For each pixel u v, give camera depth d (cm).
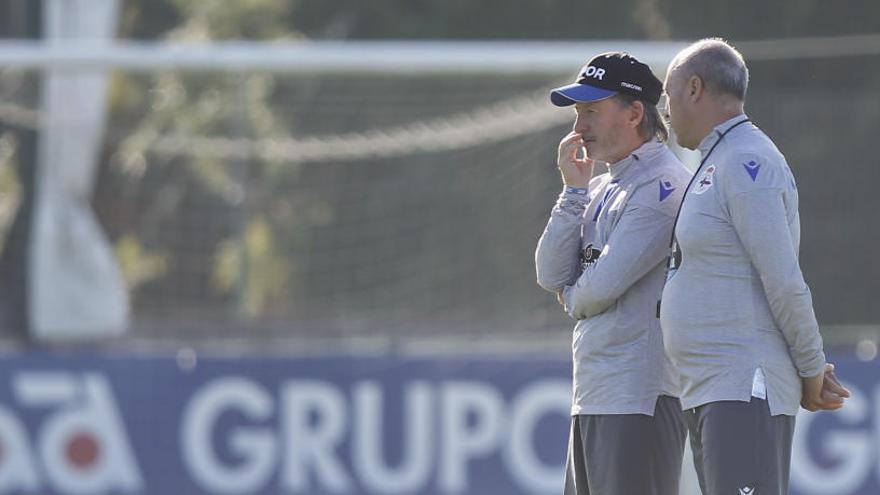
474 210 4416
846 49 5978
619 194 1872
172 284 4931
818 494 3284
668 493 1870
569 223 1895
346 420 3394
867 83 5978
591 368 1870
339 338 3859
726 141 1758
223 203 5000
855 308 4384
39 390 3381
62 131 3900
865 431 3294
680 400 1814
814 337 1725
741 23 6875
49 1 4216
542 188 4238
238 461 3391
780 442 1739
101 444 3384
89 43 4197
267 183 4906
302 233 4866
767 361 1725
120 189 5003
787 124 4319
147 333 3872
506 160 4306
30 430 3375
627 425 1841
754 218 1702
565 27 7150
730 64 1770
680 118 1791
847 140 4331
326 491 3388
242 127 4662
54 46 3516
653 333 1852
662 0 6975
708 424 1734
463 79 4541
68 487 3375
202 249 4988
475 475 3375
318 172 4900
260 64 3500
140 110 5850
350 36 7256
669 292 1770
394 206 4719
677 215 1794
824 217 4375
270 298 4812
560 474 3369
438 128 4453
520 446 3378
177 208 4994
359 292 4744
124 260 4931
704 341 1736
